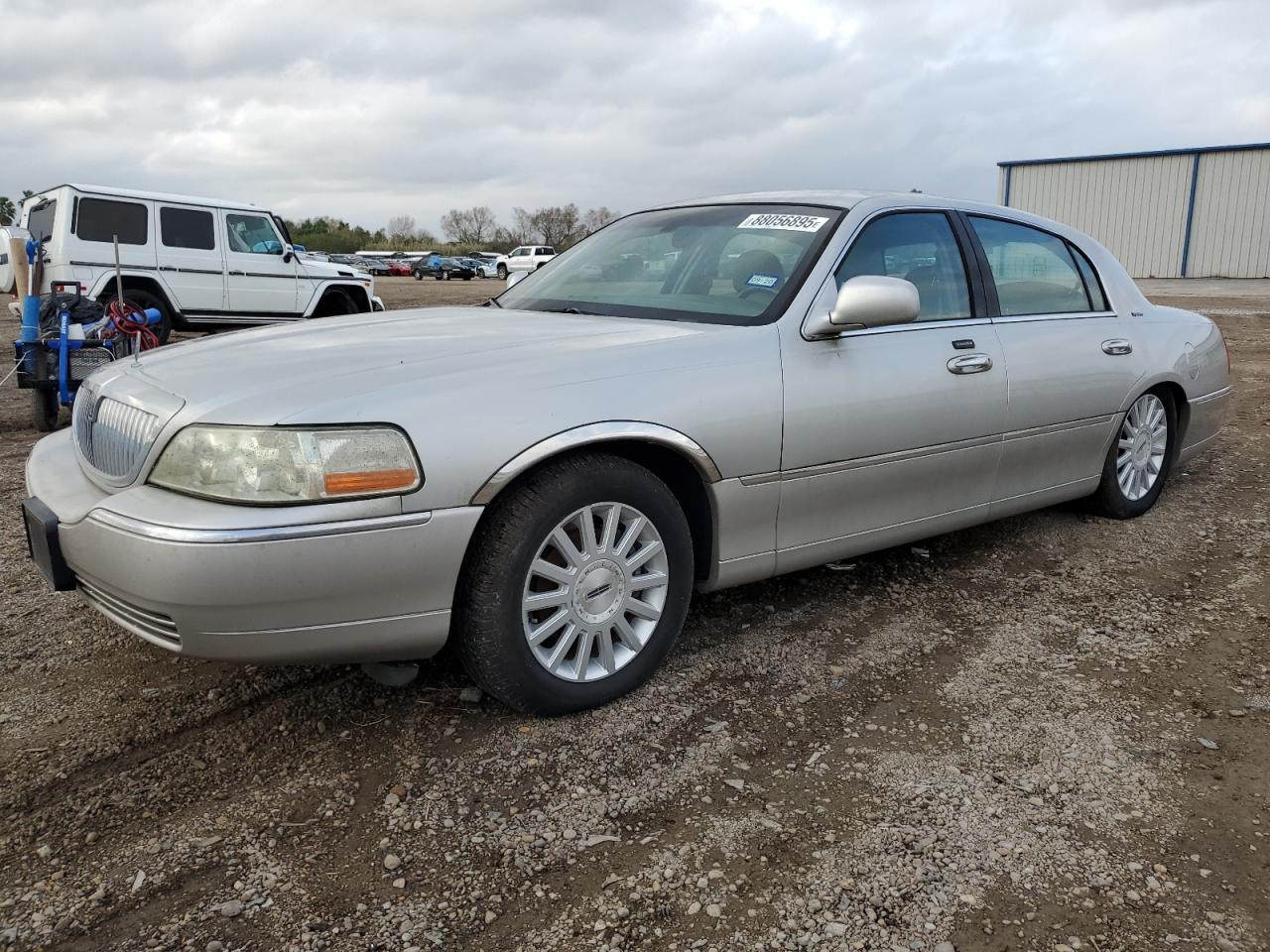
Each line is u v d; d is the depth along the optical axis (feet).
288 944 6.43
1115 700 9.79
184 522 7.52
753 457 9.95
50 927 6.56
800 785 8.27
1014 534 15.14
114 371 9.95
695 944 6.45
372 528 7.78
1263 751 8.82
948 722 9.35
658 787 8.22
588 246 13.80
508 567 8.50
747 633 11.37
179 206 39.73
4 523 15.66
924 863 7.27
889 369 11.16
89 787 8.15
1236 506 16.78
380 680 8.96
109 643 10.97
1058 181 123.54
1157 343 15.42
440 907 6.79
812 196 12.40
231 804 7.95
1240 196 111.14
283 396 8.04
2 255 39.42
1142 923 6.64
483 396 8.39
